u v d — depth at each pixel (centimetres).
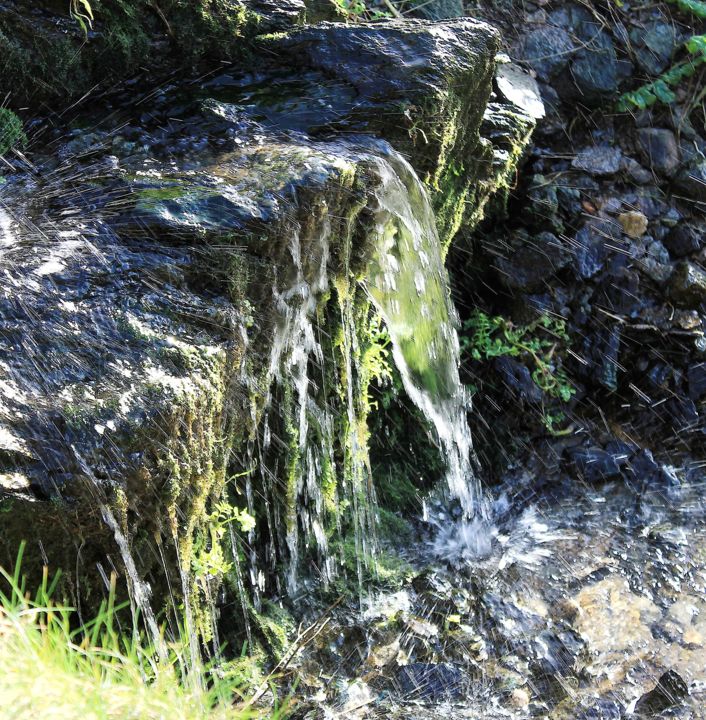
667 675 342
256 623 326
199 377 250
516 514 434
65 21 333
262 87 352
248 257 283
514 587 384
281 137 328
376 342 385
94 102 343
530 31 531
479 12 529
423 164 359
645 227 499
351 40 358
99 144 322
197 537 279
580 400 474
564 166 509
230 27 357
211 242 276
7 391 230
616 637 362
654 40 543
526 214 489
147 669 246
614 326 479
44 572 222
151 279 267
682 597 387
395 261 349
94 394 235
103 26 338
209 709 238
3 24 325
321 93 346
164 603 260
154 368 246
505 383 465
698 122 536
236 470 320
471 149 400
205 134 327
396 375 408
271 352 302
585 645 357
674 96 534
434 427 419
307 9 400
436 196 383
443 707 321
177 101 344
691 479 458
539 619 368
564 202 497
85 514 223
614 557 408
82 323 251
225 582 317
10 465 217
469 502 427
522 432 463
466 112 377
